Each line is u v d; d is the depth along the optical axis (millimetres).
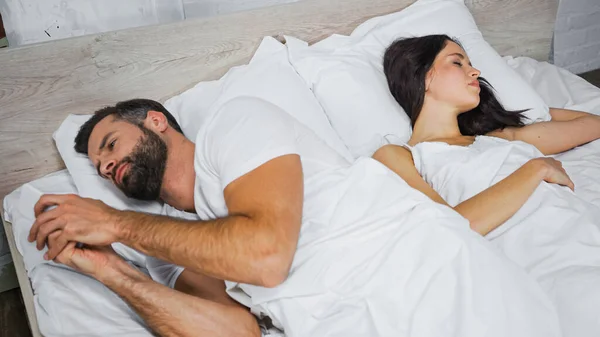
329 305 1000
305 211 1077
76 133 1396
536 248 1143
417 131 1497
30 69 1356
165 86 1539
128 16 1591
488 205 1163
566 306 1021
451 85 1438
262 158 967
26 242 1255
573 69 3051
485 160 1293
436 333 916
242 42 1604
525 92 1688
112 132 1166
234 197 963
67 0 1488
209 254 913
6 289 1877
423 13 1767
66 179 1424
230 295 1068
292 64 1569
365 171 1106
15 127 1395
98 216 1008
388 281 986
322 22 1718
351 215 1058
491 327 903
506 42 2141
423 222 1015
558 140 1539
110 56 1436
